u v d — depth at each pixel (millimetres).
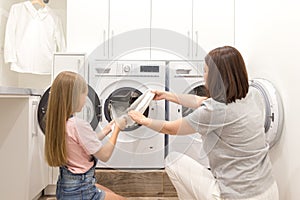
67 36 3232
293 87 2066
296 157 2012
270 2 2471
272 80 2408
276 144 2297
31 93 2529
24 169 2477
